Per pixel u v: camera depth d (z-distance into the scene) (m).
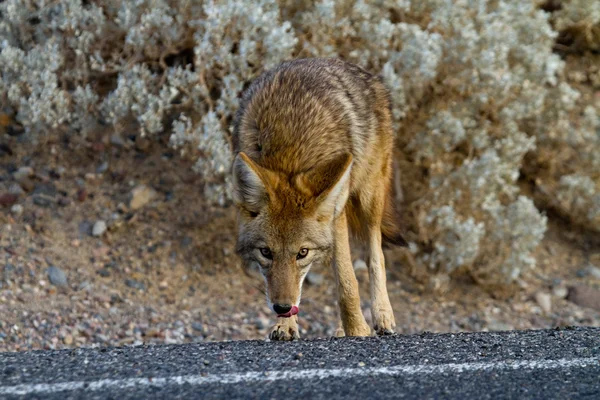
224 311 13.41
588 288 15.43
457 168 15.48
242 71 13.76
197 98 14.14
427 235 15.27
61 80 14.77
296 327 9.73
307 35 14.77
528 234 14.92
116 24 14.66
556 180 17.31
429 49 14.38
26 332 11.82
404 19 15.19
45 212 14.17
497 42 14.75
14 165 14.80
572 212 17.00
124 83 13.96
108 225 14.22
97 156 15.30
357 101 10.32
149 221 14.55
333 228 9.39
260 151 9.40
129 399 6.37
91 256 13.73
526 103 15.66
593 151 16.86
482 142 15.23
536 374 7.24
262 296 14.05
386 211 11.23
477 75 14.80
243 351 7.96
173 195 15.03
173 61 15.62
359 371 7.24
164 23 14.00
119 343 12.02
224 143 13.95
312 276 14.77
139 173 15.22
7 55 13.92
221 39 14.02
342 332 10.98
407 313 14.16
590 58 19.28
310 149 9.28
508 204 16.44
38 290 12.77
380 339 8.61
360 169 10.16
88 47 14.48
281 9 14.79
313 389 6.71
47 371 7.09
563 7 18.67
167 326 12.67
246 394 6.55
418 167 16.23
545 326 14.24
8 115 15.54
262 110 9.58
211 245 14.55
